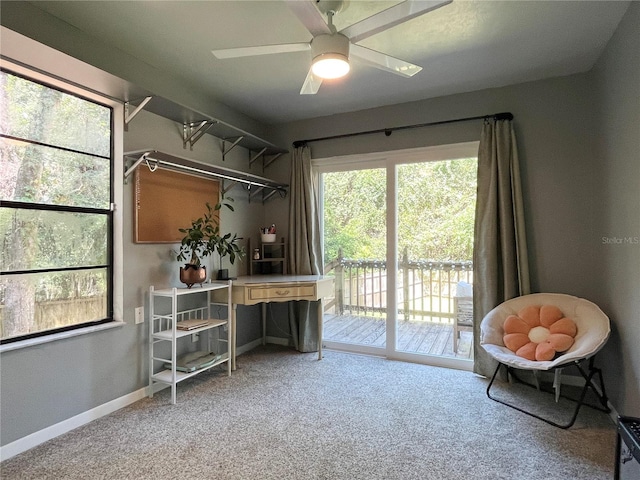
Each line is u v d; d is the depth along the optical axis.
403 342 3.53
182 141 3.03
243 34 2.27
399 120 3.49
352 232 3.80
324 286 3.45
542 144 2.97
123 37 2.29
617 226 2.33
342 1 1.87
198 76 2.87
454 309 3.33
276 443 2.04
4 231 1.97
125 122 2.52
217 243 3.04
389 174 3.56
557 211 2.92
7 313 1.98
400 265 3.55
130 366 2.58
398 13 1.55
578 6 2.02
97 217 2.44
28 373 2.00
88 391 2.30
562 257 2.91
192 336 3.16
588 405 2.49
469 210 3.26
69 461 1.87
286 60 2.62
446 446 2.01
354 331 3.77
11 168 2.00
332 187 3.90
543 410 2.44
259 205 4.07
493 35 2.31
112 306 2.50
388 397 2.65
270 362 3.42
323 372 3.16
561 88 2.91
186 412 2.41
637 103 1.96
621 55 2.18
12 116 2.00
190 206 3.11
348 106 3.56
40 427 2.05
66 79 2.15
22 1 1.92
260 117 3.86
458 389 2.79
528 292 2.89
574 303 2.63
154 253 2.79
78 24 2.15
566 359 2.15
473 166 3.25
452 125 3.29
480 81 3.00
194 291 2.74
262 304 4.10
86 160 2.37
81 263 2.34
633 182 2.05
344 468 1.82
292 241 3.88
